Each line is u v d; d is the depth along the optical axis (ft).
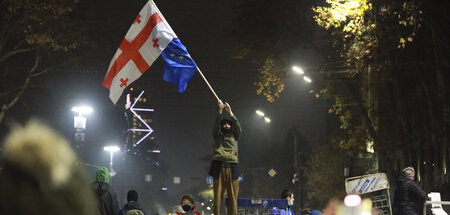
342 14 75.87
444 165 84.79
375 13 80.69
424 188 89.10
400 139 97.55
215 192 30.99
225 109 31.96
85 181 6.34
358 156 137.69
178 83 33.71
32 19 94.68
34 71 114.21
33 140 6.18
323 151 175.83
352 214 24.39
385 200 36.96
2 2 91.09
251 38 104.32
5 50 105.40
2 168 6.19
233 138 31.53
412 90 96.53
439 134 86.63
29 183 6.07
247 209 32.73
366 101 113.19
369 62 94.12
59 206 6.05
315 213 35.50
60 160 6.20
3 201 5.96
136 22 33.78
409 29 86.94
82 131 90.07
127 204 31.19
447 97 86.48
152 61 33.50
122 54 33.68
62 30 98.07
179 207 36.70
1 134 92.89
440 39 85.61
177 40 33.71
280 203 33.09
